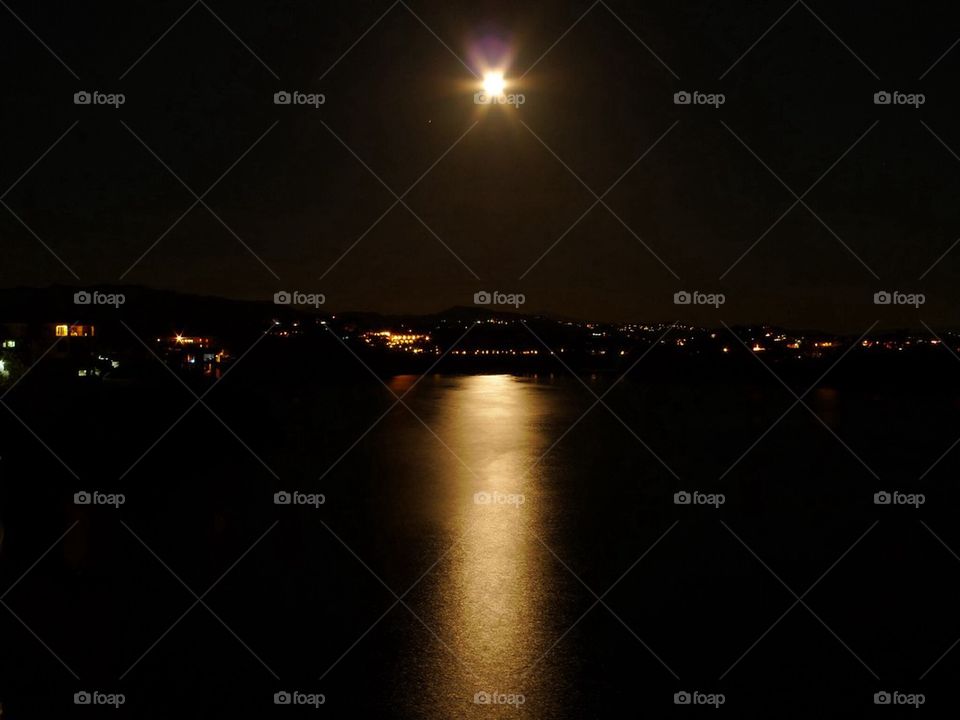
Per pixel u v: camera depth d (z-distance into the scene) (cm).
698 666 621
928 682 593
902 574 897
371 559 941
